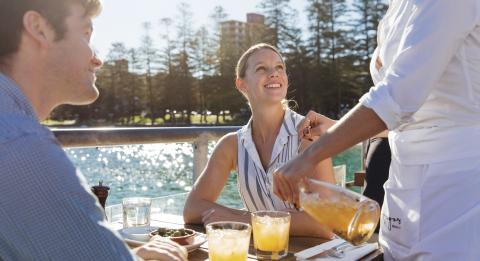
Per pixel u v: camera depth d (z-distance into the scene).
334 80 44.72
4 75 0.76
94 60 0.91
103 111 54.41
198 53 51.59
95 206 0.73
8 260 0.70
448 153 1.07
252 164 1.79
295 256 1.19
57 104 0.90
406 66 1.01
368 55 44.69
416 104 1.01
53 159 0.70
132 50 54.00
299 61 45.62
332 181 1.69
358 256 1.19
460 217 1.04
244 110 50.22
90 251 0.70
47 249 0.69
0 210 0.67
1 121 0.70
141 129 1.89
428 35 0.99
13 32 0.80
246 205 1.82
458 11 0.97
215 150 1.87
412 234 1.12
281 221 1.17
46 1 0.81
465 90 1.05
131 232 1.38
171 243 1.10
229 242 1.07
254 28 48.97
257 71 1.83
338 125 1.06
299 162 1.09
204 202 1.72
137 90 54.28
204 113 52.09
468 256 1.02
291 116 1.83
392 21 1.17
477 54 1.03
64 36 0.84
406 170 1.14
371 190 2.02
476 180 1.04
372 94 1.03
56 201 0.69
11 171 0.67
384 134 1.97
